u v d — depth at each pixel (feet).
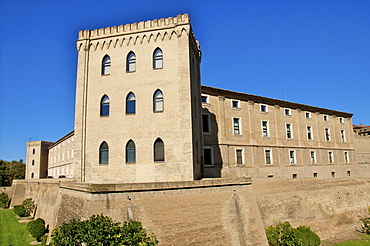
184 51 77.05
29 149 292.81
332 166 184.55
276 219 93.25
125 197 53.83
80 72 81.00
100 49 81.71
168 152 72.54
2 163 296.10
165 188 58.29
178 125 73.51
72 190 63.00
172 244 55.52
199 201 62.34
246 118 143.95
